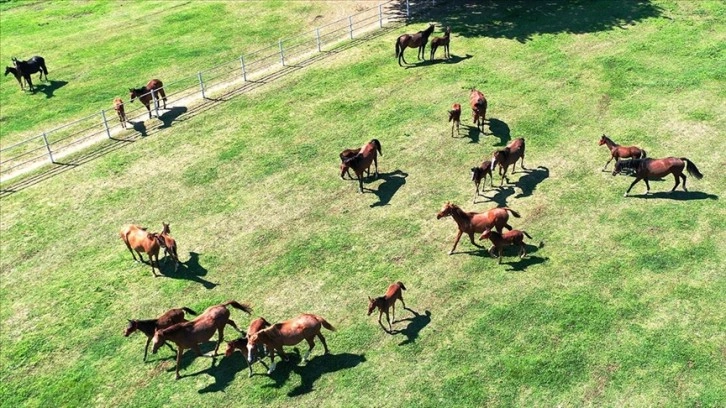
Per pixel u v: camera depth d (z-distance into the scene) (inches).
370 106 1137.4
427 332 687.7
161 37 1566.2
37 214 946.7
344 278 774.5
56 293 797.9
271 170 997.2
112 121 1186.6
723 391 596.1
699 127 998.4
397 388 629.6
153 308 757.3
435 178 938.7
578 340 659.4
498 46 1307.8
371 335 692.1
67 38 1615.4
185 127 1134.4
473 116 1025.5
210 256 832.3
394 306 719.1
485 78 1189.7
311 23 1555.1
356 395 627.5
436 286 746.8
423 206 884.0
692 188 870.4
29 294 800.9
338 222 872.3
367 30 1456.7
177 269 814.5
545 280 738.8
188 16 1684.3
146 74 1370.6
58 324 751.7
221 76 1317.7
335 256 811.4
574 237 799.7
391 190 924.6
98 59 1471.5
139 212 930.1
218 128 1120.8
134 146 1095.0
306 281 776.3
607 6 1437.0
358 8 1605.6
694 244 770.2
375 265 788.6
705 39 1259.8
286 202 922.7
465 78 1195.9
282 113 1146.0
